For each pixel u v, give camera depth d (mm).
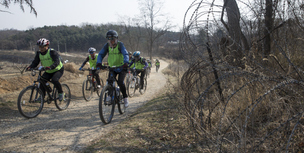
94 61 6945
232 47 3611
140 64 8281
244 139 2236
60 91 5266
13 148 3109
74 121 4539
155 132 3418
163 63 48031
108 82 4457
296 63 3400
